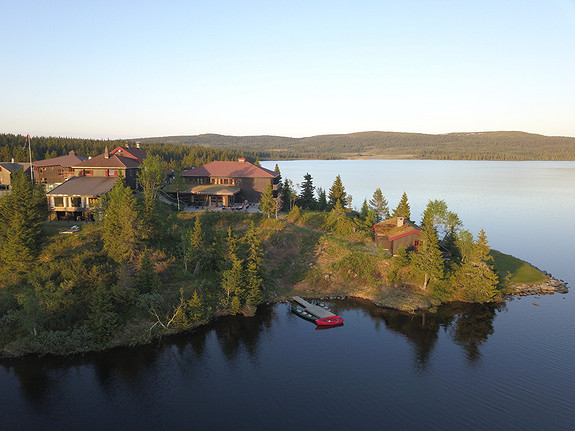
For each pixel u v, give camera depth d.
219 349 46.88
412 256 64.19
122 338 47.22
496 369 43.22
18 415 35.47
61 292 47.94
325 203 103.62
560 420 35.22
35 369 42.31
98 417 35.38
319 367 43.44
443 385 40.31
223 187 95.75
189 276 58.53
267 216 81.50
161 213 78.19
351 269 66.19
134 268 55.56
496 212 147.50
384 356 45.78
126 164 87.56
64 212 76.31
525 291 65.06
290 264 68.69
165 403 37.34
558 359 45.12
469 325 53.34
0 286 51.88
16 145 184.38
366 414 35.88
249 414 35.84
